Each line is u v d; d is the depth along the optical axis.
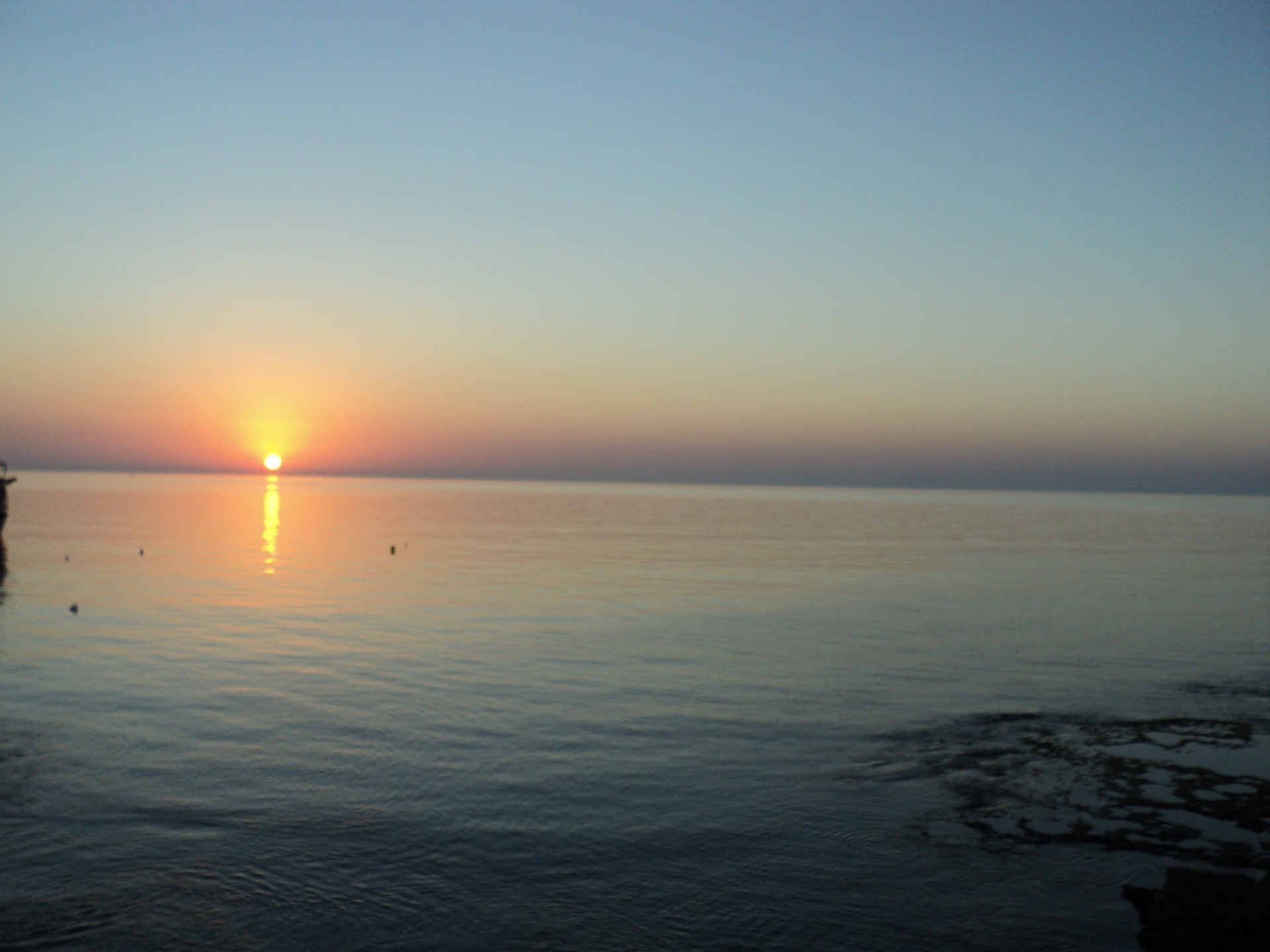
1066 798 14.97
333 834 13.31
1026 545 80.56
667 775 16.08
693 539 84.88
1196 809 14.52
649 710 20.59
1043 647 29.02
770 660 26.42
